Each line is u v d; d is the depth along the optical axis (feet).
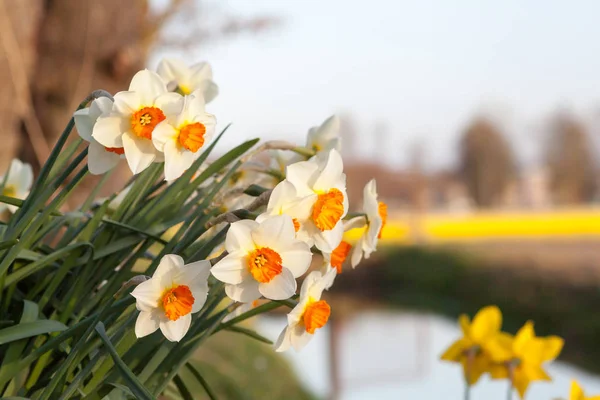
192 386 9.20
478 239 73.92
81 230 3.33
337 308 40.73
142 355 3.15
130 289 3.14
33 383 3.13
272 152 3.71
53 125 9.55
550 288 30.04
